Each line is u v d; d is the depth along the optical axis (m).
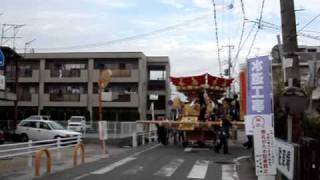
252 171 16.80
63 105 61.44
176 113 34.22
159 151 25.27
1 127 38.19
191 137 28.59
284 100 11.48
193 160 20.44
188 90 29.84
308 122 13.90
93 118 59.91
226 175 15.78
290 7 12.56
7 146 14.58
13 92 38.69
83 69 61.47
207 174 15.97
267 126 10.49
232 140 37.56
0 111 57.06
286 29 12.56
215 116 28.69
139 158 21.05
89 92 61.22
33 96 61.53
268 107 10.55
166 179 14.62
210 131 28.31
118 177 14.81
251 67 10.87
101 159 20.66
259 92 10.68
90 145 30.84
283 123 13.62
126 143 30.77
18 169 16.58
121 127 33.53
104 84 24.09
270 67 10.64
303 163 10.41
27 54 61.53
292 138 11.77
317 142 10.45
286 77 12.45
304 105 11.45
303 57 36.28
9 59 36.41
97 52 61.53
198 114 28.92
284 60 12.51
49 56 61.75
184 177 15.16
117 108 61.53
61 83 62.25
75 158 18.06
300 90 11.52
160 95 67.06
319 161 10.35
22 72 61.62
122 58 61.62
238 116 28.75
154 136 36.78
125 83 61.72
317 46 42.72
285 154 11.44
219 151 25.34
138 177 14.89
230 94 45.28
